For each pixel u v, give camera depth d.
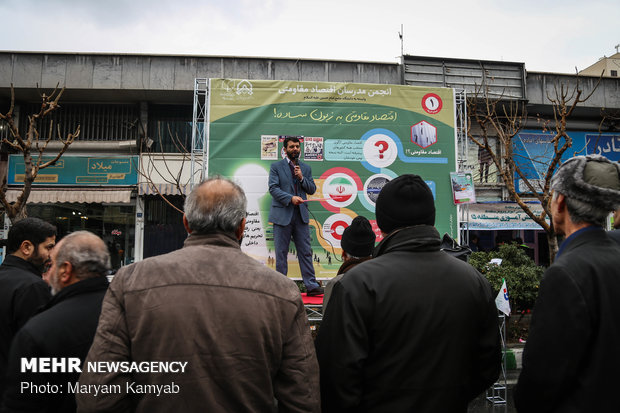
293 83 6.36
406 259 1.70
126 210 12.19
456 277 1.68
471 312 1.65
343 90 6.44
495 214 10.52
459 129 7.39
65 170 11.76
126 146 11.89
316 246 6.17
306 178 5.33
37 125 11.91
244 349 1.37
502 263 6.77
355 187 6.30
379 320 1.57
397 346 1.56
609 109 12.20
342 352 1.55
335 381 1.54
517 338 6.63
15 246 2.46
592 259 1.38
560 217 1.61
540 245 12.00
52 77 11.15
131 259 12.03
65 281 1.88
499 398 4.95
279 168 5.29
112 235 12.09
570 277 1.34
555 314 1.32
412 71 11.41
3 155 11.73
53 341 1.63
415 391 1.54
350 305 1.60
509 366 5.69
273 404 1.45
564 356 1.27
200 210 1.57
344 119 6.39
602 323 1.29
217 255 1.50
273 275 1.55
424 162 6.44
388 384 1.55
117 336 1.35
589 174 1.49
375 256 1.88
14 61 11.12
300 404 1.44
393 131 6.44
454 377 1.57
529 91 11.91
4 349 2.17
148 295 1.37
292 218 5.25
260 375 1.39
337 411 1.56
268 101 6.30
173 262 1.46
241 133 6.19
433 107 6.56
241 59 11.41
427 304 1.59
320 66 11.51
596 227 1.49
